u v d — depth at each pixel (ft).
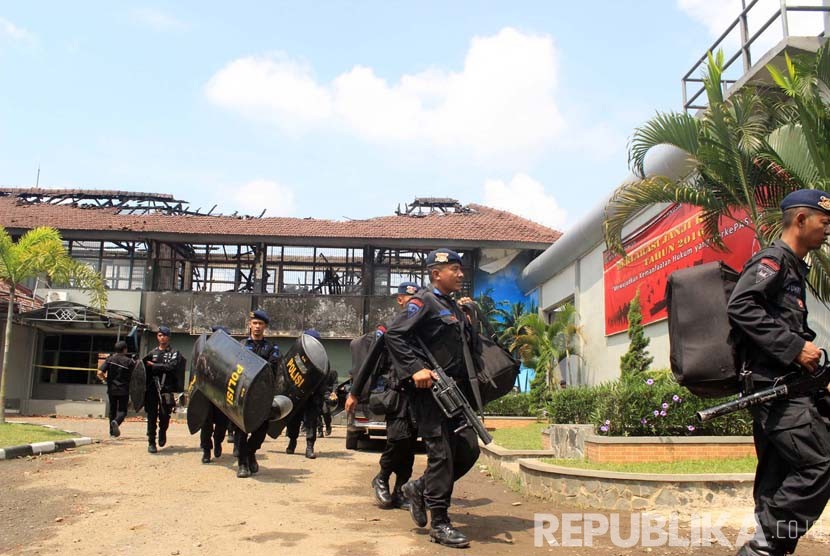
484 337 18.53
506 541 17.26
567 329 67.36
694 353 12.82
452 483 16.75
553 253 75.00
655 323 52.39
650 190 33.68
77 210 91.86
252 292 86.58
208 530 17.53
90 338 84.48
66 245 87.25
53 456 32.45
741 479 21.97
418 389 16.87
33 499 21.67
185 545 15.99
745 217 40.22
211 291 87.56
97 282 54.65
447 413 16.21
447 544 16.21
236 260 93.35
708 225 35.14
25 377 80.64
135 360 41.81
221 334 27.96
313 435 35.42
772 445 12.31
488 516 20.88
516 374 18.26
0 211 89.56
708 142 30.66
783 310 12.21
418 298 17.33
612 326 61.00
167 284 90.43
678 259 48.65
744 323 12.01
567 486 23.20
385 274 90.22
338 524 18.49
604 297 63.31
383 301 84.84
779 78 28.91
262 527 17.93
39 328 81.10
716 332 12.76
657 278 52.13
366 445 45.06
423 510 17.89
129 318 78.38
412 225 91.30
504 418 57.82
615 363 60.54
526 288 88.48
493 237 87.10
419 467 34.27
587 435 29.73
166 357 34.55
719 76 31.55
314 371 30.81
